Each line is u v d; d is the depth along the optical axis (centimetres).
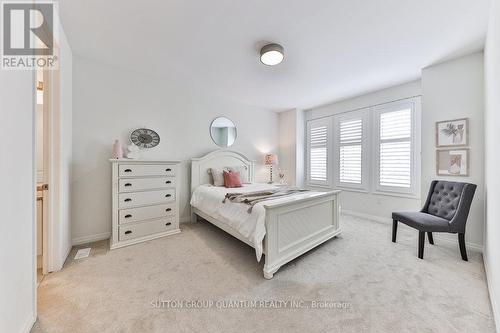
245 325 134
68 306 150
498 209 147
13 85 113
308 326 133
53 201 198
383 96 368
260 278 188
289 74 307
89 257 228
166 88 341
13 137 112
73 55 259
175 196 308
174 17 188
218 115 410
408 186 339
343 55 252
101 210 282
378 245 262
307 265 212
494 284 150
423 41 222
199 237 291
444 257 228
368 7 174
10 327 108
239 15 185
